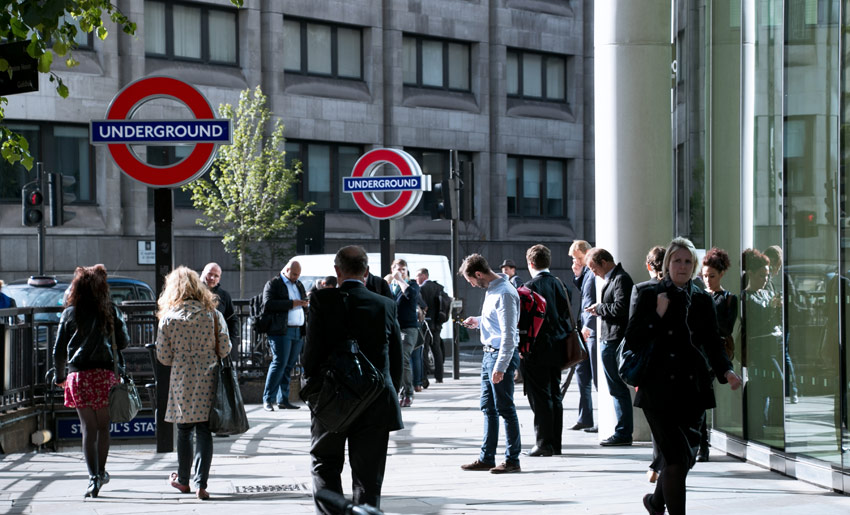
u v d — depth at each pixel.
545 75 44.03
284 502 8.35
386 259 13.97
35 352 12.48
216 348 8.59
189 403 8.48
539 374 10.39
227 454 11.16
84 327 8.77
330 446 6.71
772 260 9.56
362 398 6.46
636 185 11.02
